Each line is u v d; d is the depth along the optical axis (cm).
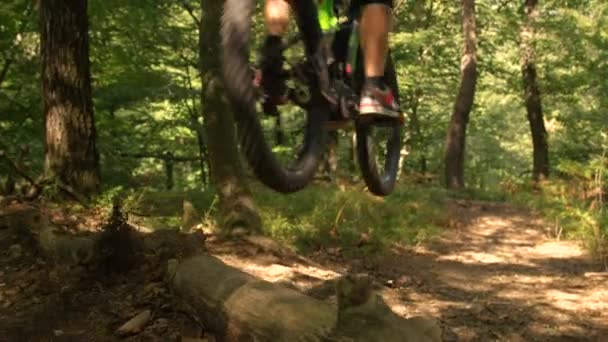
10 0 979
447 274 823
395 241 999
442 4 2445
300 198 1086
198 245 588
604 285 769
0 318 489
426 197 1380
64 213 732
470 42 2112
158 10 1406
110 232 559
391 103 270
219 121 796
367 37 264
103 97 1299
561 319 637
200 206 926
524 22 2239
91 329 469
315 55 243
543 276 823
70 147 817
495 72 2611
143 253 568
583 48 2016
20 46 1094
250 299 410
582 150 2220
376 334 346
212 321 437
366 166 306
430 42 2214
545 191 1681
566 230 1138
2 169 934
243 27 203
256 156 208
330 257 861
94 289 530
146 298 502
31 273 575
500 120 3634
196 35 1584
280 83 236
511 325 613
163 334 456
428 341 351
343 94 256
